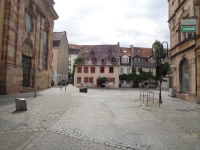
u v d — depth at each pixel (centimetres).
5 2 1430
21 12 1658
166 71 4716
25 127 524
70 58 7694
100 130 523
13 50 1521
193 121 645
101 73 4450
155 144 416
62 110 811
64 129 520
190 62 1272
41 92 1786
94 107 937
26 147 375
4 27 1417
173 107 971
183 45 1420
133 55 4947
